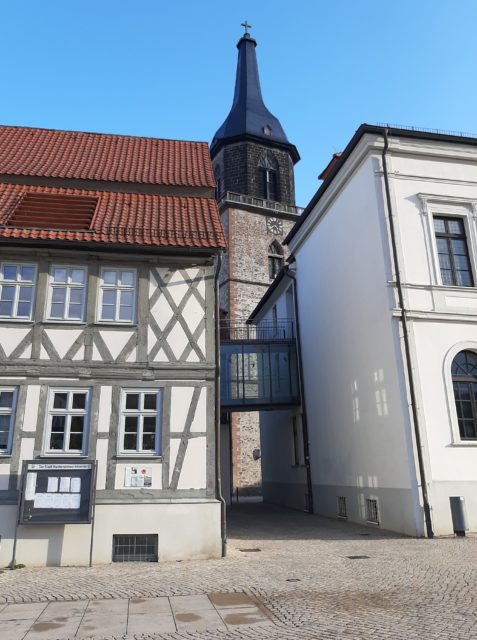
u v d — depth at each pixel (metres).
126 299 11.42
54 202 12.77
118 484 10.31
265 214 39.28
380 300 13.88
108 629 5.77
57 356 10.80
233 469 31.75
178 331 11.27
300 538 12.77
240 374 20.50
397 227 13.97
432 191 14.48
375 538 12.13
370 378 14.41
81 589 7.62
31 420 10.43
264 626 5.74
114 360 10.92
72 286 11.28
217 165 41.47
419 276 13.73
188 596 7.11
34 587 7.81
